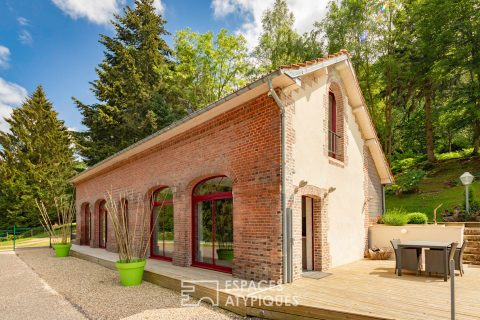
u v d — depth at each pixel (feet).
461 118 66.08
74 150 118.73
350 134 37.06
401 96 78.48
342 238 33.01
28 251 60.29
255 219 24.99
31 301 24.23
